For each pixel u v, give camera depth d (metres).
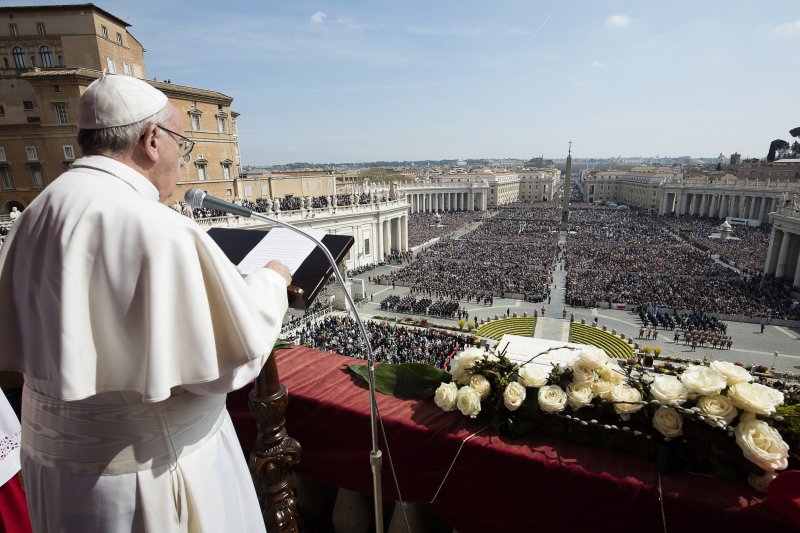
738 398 3.13
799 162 113.56
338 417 4.04
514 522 3.61
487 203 161.62
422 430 3.75
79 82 36.22
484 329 37.56
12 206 38.19
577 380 3.66
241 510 2.66
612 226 102.12
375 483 3.37
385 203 66.19
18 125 36.47
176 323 2.01
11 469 4.41
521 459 3.46
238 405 4.51
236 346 2.13
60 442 2.17
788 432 3.14
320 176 66.06
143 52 45.59
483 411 3.93
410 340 31.05
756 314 40.19
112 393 2.12
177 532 2.23
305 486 4.71
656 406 3.35
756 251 70.69
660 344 35.16
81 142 2.36
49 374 1.96
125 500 2.13
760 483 3.04
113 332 2.01
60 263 1.94
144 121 2.33
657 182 142.50
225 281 2.12
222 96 49.81
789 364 31.48
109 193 2.10
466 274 56.91
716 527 2.97
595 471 3.29
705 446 3.23
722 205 110.06
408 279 55.53
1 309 2.18
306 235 3.07
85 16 37.41
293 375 4.69
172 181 2.63
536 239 85.25
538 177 187.12
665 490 3.11
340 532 4.50
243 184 53.94
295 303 2.91
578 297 46.03
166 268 1.98
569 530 3.43
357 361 5.09
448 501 3.82
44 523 2.28
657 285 50.22
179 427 2.25
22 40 37.22
